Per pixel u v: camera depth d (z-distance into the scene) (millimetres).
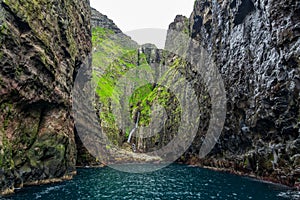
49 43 39531
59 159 38938
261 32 47719
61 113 42031
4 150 29219
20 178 32094
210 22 76250
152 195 31859
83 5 61094
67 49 45469
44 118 38938
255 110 46938
